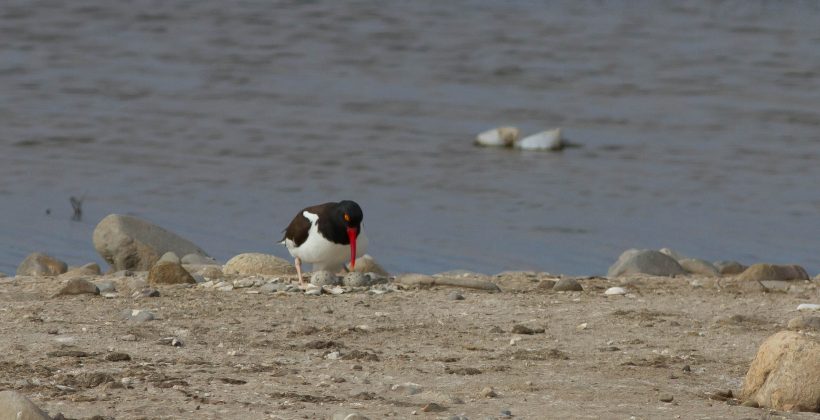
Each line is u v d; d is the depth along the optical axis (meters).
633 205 23.61
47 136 28.44
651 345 10.64
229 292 12.88
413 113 32.31
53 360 9.27
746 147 28.92
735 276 15.72
